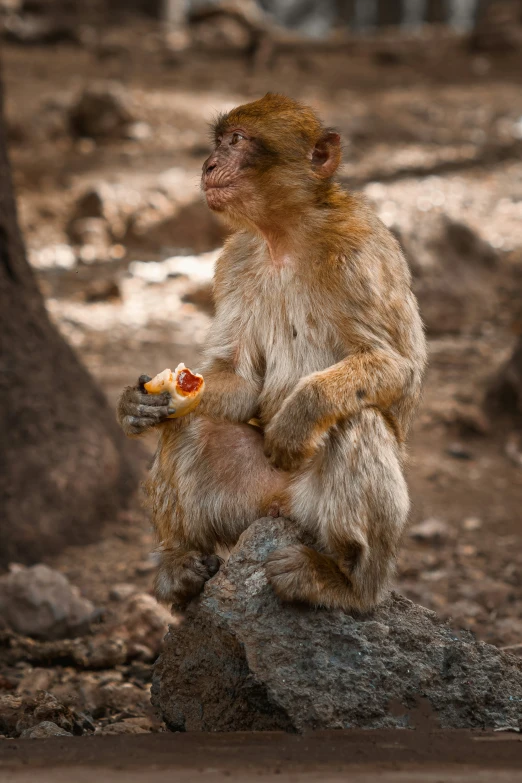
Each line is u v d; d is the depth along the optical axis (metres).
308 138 7.71
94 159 32.38
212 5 58.06
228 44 53.03
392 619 7.25
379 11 73.94
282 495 7.38
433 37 54.38
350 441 7.02
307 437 6.96
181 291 23.75
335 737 6.46
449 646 7.21
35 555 12.80
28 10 56.16
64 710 7.94
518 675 7.28
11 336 13.66
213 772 5.16
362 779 4.98
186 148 33.78
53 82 41.72
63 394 14.02
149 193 28.70
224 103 39.59
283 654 6.88
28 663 10.11
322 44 51.03
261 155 7.65
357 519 6.99
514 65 46.72
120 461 14.42
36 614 10.74
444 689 7.06
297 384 7.21
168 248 26.47
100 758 5.64
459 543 13.76
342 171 8.02
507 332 20.98
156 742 6.25
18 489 13.02
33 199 29.03
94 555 13.08
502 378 17.38
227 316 7.96
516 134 34.09
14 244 13.93
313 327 7.58
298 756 5.74
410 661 7.06
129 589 11.91
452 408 17.44
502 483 15.59
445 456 16.28
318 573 6.94
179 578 7.32
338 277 7.44
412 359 7.59
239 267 8.02
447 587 12.30
